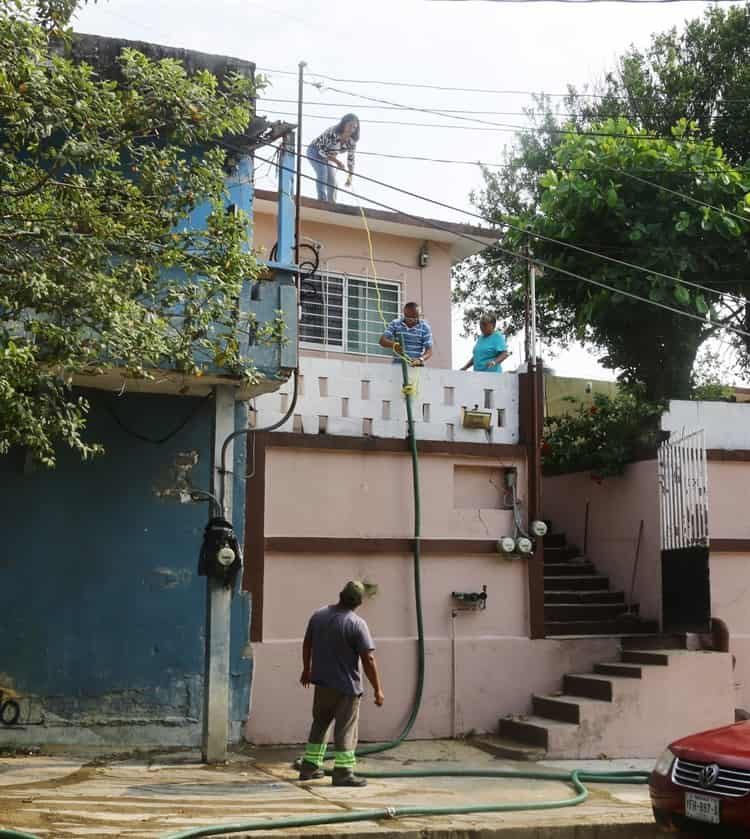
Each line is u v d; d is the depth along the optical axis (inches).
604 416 624.1
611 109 844.6
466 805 352.5
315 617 392.2
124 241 352.8
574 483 650.2
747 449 585.6
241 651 462.0
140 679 444.8
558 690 527.8
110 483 450.6
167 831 297.3
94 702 437.7
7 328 329.1
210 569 413.4
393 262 709.9
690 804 301.9
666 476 569.3
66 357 325.1
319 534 496.1
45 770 393.1
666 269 623.5
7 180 366.6
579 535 642.2
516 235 672.4
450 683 508.7
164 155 364.5
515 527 534.6
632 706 490.3
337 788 376.8
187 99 361.4
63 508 444.1
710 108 820.0
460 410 536.1
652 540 576.7
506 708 516.4
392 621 505.7
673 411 583.8
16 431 309.6
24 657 431.8
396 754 468.8
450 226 705.0
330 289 687.1
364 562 505.0
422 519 517.0
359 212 673.0
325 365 511.2
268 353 434.6
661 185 629.9
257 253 389.1
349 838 307.7
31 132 339.9
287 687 476.1
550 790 394.3
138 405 457.4
